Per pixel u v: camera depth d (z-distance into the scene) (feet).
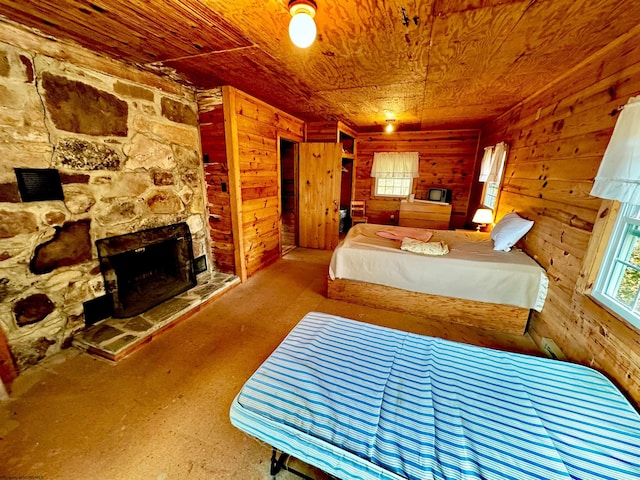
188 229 9.49
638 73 4.64
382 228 11.66
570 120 6.75
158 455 4.15
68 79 5.91
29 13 4.69
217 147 9.46
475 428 3.32
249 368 6.05
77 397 5.15
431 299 8.18
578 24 4.82
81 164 6.32
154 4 4.41
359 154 19.51
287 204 17.20
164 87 8.14
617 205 4.88
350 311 8.64
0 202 5.13
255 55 6.44
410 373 4.29
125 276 7.76
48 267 5.95
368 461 2.95
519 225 8.36
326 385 3.98
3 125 5.05
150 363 6.13
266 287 10.27
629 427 3.40
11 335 5.48
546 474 2.82
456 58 6.45
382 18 4.73
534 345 7.06
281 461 3.95
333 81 8.21
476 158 16.62
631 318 4.31
